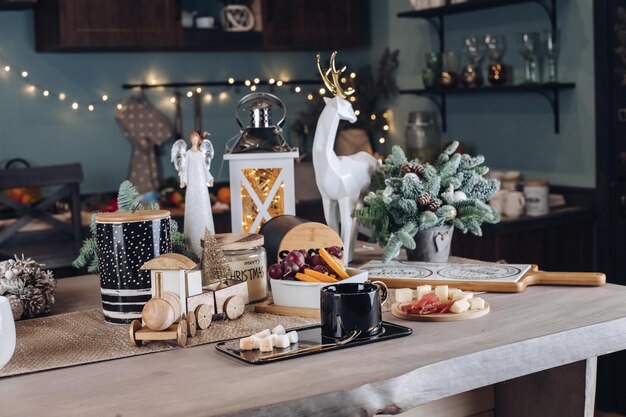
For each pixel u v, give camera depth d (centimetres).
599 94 409
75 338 171
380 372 144
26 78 480
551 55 422
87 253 199
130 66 507
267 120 230
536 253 410
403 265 225
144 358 158
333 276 189
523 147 453
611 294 196
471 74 449
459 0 462
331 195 233
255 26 497
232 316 182
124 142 508
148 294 180
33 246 393
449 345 159
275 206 228
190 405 131
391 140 543
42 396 138
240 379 143
